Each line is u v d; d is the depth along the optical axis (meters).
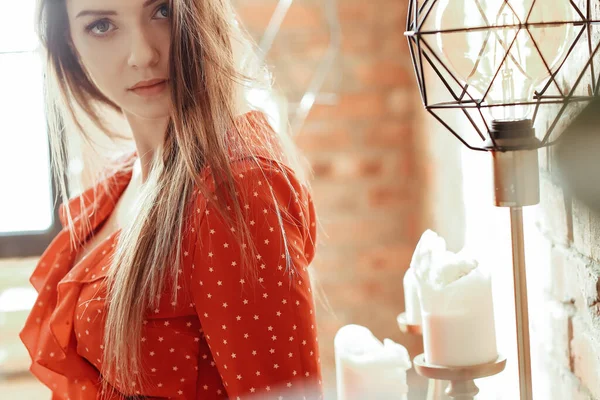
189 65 0.98
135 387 0.98
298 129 2.64
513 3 0.69
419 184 2.68
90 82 1.29
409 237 2.72
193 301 0.94
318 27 2.66
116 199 1.30
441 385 0.97
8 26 2.65
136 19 1.00
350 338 1.01
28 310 2.60
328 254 2.75
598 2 0.72
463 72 0.74
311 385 0.91
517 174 0.73
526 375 0.76
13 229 2.71
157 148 1.13
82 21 1.02
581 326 0.82
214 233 0.91
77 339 1.07
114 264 1.00
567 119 0.77
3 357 2.58
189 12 0.97
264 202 0.92
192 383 0.98
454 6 0.72
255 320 0.90
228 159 0.93
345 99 2.70
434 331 0.85
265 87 1.17
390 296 2.74
